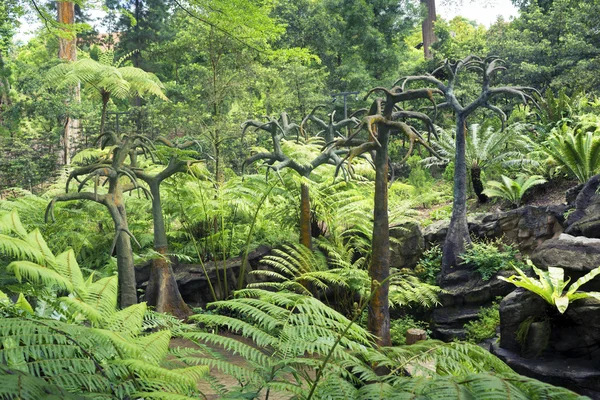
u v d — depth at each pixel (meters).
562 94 13.86
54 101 17.94
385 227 6.01
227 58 11.95
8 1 11.70
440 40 24.81
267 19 11.21
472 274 8.62
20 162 16.92
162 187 10.13
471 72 18.42
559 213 8.80
